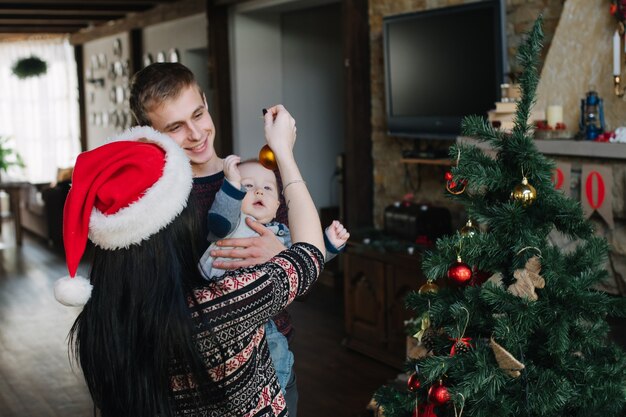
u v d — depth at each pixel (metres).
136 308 1.35
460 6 4.50
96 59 12.15
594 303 1.80
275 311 1.42
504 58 4.28
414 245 4.72
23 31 12.12
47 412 4.33
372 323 4.93
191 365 1.35
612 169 3.11
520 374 1.86
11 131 13.84
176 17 8.70
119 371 1.39
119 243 1.33
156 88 1.76
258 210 1.86
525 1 4.28
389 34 5.11
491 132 1.96
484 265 1.97
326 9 7.88
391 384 4.20
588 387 1.84
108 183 1.32
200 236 1.41
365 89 5.64
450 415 1.94
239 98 7.67
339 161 6.80
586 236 1.92
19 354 5.36
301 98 7.90
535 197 1.88
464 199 2.02
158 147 1.38
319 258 1.48
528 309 1.80
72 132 14.01
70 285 1.34
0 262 8.67
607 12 3.42
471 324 1.97
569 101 3.59
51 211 9.62
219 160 1.93
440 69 4.71
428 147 5.21
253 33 7.65
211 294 1.37
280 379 1.88
